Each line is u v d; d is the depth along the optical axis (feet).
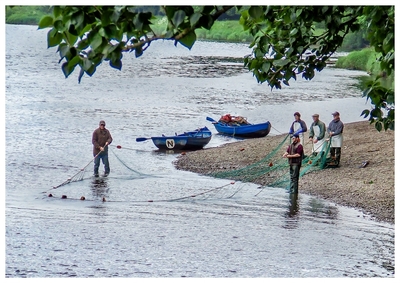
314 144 359.05
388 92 149.38
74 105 588.91
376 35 137.08
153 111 566.77
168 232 235.61
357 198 288.51
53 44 84.84
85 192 306.35
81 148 411.95
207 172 352.69
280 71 167.32
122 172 351.67
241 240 225.35
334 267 197.77
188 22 86.43
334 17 145.69
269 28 159.02
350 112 567.59
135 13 85.87
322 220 256.11
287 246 219.41
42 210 267.80
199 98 640.58
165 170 357.20
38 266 194.39
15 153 390.21
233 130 467.52
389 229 244.63
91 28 85.20
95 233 232.94
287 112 570.05
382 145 372.99
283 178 331.77
